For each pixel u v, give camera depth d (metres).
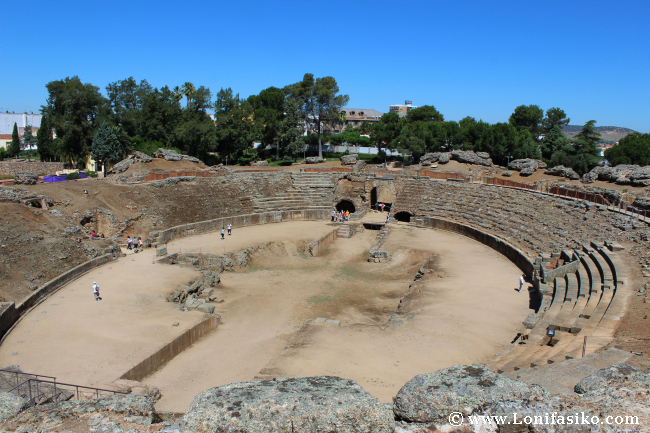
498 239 46.12
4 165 85.44
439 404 8.30
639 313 21.25
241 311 33.62
